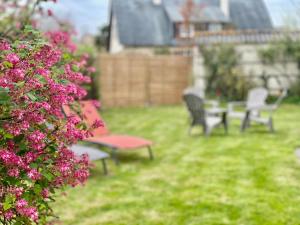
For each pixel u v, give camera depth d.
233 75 16.47
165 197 5.54
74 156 2.78
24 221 2.53
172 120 12.42
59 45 3.78
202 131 10.38
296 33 16.97
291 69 16.86
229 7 32.66
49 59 2.74
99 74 14.23
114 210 5.09
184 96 9.63
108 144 7.16
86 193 5.73
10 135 2.33
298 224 4.51
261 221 4.61
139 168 7.11
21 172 2.46
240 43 17.30
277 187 5.78
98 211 5.07
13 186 2.41
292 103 15.75
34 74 2.44
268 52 16.86
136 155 8.09
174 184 6.12
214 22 30.14
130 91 16.22
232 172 6.64
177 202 5.32
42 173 2.51
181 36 29.11
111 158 7.80
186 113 13.91
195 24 29.80
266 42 17.02
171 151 8.37
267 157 7.52
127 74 16.12
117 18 28.67
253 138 9.30
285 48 16.64
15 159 2.32
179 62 16.66
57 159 2.67
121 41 27.77
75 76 2.89
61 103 2.58
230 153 7.95
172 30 29.02
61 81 2.66
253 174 6.47
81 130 2.78
